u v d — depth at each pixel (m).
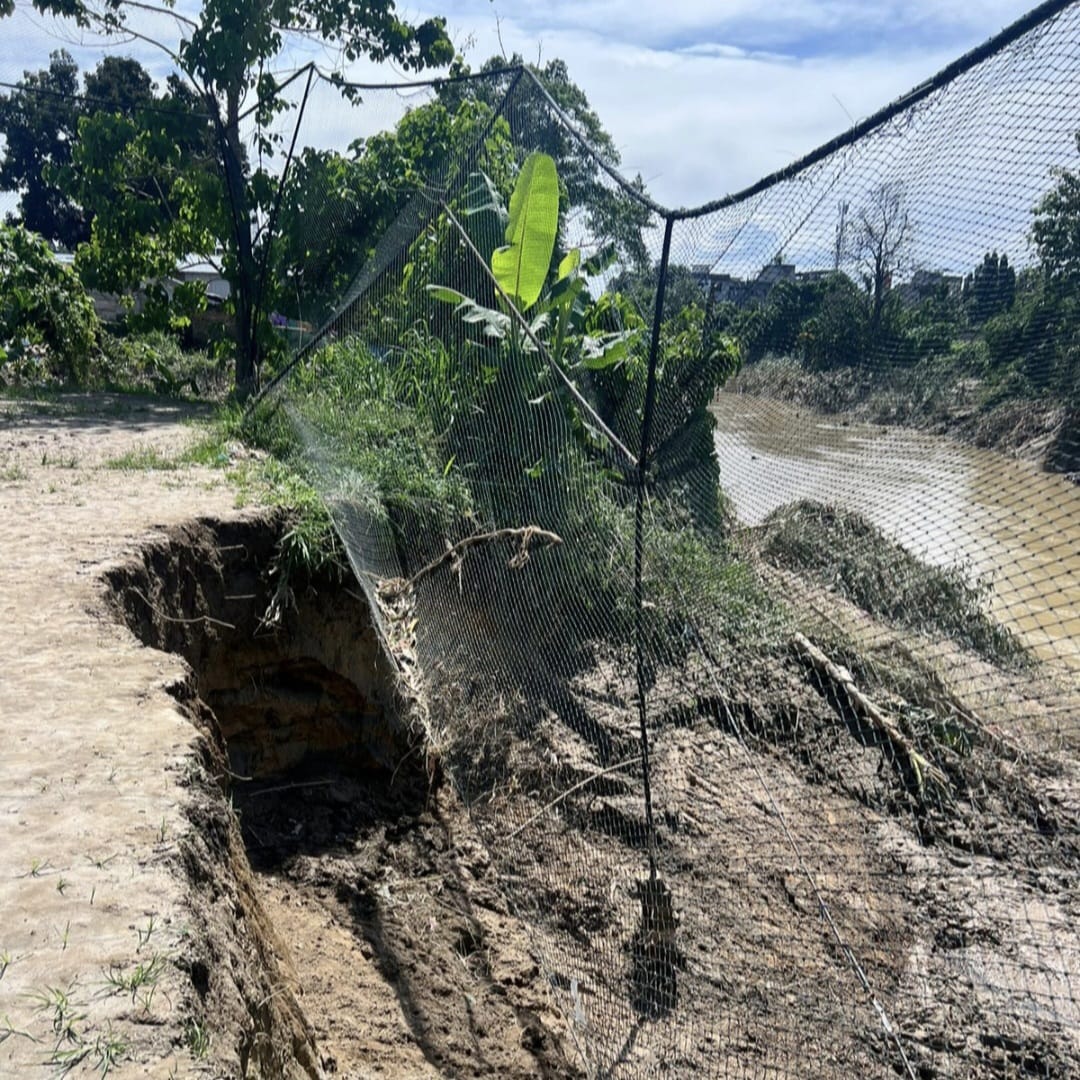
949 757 5.19
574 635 5.27
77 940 2.58
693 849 4.84
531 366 5.70
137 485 7.48
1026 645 3.45
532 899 5.14
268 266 11.69
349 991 4.87
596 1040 4.29
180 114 13.20
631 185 4.30
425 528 6.70
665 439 4.28
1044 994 4.48
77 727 3.71
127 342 15.52
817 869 4.86
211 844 3.31
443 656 6.34
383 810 6.43
